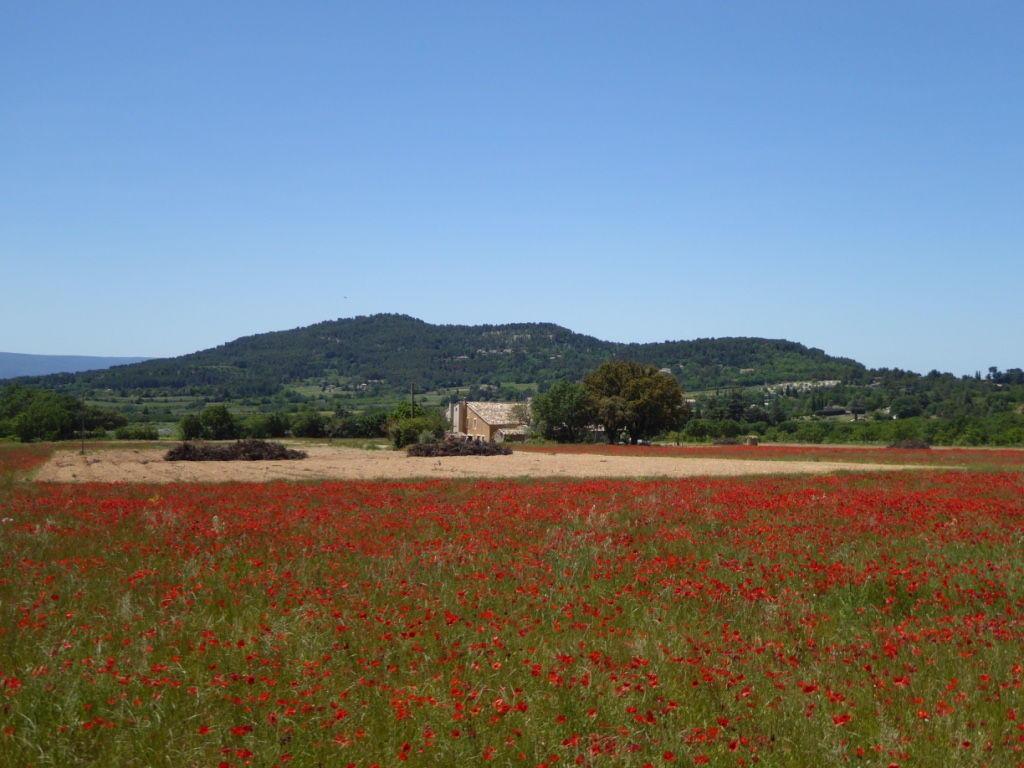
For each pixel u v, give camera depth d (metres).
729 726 8.09
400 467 56.41
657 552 17.81
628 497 28.55
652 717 8.24
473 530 20.64
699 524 21.88
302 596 13.16
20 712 8.21
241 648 10.30
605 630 11.60
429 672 9.72
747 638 11.49
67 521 22.81
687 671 9.75
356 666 9.90
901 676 9.83
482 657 10.00
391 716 8.35
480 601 13.15
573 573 15.27
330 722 8.08
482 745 7.63
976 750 7.70
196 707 8.53
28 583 14.31
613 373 115.56
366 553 17.20
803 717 8.42
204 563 16.08
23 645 10.65
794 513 24.03
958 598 13.98
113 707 8.46
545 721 8.17
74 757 7.45
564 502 26.47
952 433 109.00
